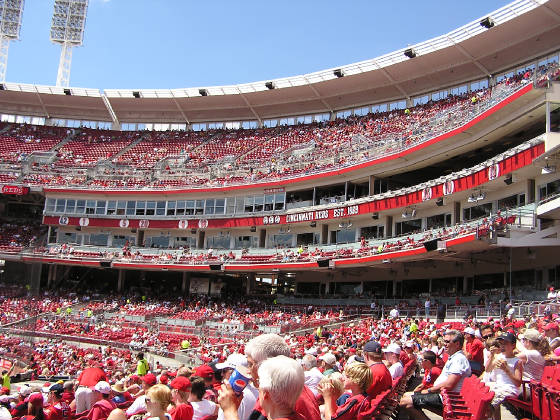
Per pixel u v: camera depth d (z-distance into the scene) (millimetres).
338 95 51500
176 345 31406
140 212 48531
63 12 65062
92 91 58000
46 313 39281
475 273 33500
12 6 64812
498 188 30375
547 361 8742
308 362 8570
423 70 45344
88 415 8086
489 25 38031
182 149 54594
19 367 19828
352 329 28500
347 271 41219
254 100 55188
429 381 9477
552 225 24750
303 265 38875
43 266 49656
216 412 6598
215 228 45938
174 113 59531
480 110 31422
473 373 9453
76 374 21719
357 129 47250
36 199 53000
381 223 38562
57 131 58812
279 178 43656
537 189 27797
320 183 42156
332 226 41812
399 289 38750
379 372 7004
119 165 52594
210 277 48062
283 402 3613
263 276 47375
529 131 31297
